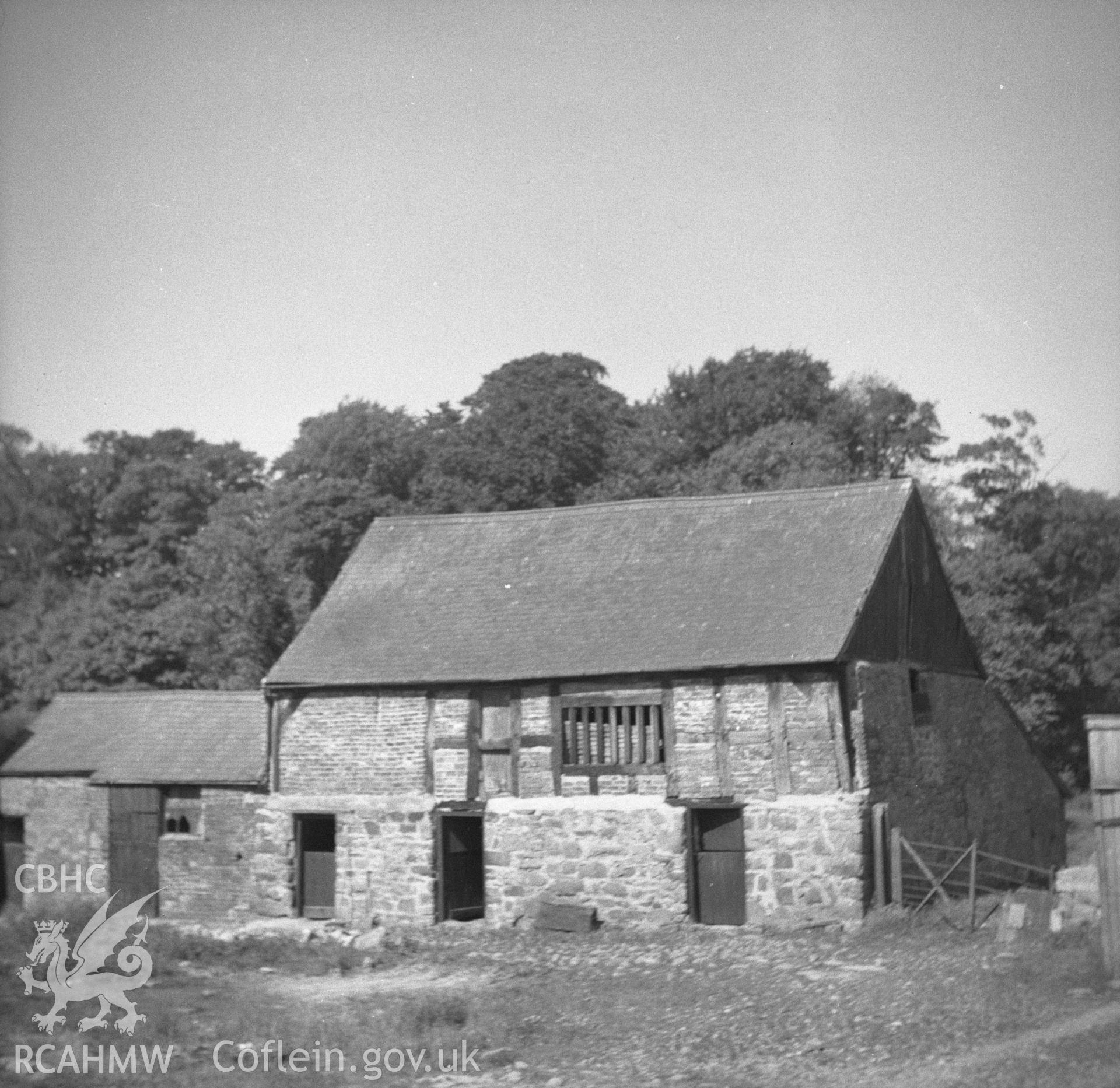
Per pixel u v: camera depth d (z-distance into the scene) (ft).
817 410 194.18
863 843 84.99
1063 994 62.08
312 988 72.43
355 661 98.53
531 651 94.73
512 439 190.90
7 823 107.04
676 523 102.12
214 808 101.86
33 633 145.48
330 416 195.00
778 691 87.97
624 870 89.10
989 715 104.99
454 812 93.76
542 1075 54.65
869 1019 61.26
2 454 141.59
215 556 165.78
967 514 161.58
